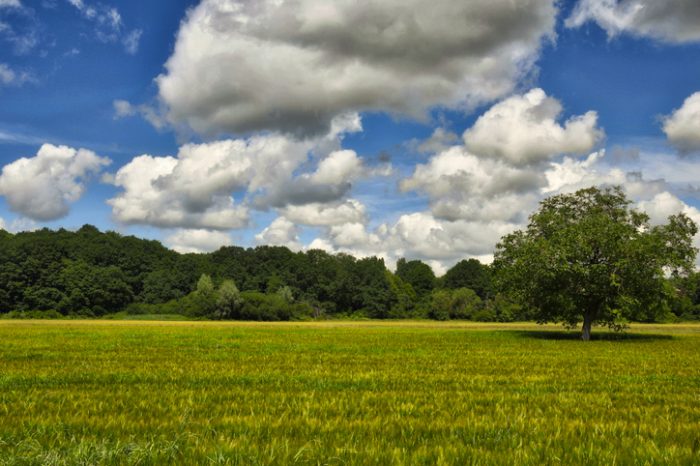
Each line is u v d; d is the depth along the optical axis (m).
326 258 184.38
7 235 160.25
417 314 157.25
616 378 18.34
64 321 103.44
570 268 44.06
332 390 14.34
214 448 7.49
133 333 49.59
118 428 8.99
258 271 171.75
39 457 7.04
